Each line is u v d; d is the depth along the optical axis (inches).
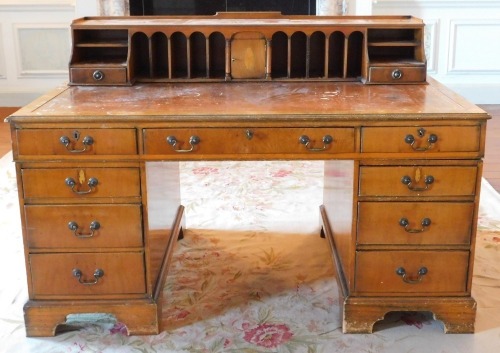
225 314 82.5
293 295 87.2
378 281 76.7
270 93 83.0
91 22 90.7
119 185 73.1
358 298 76.9
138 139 71.4
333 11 181.9
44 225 74.4
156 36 93.4
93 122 70.5
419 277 76.4
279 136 71.6
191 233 107.2
